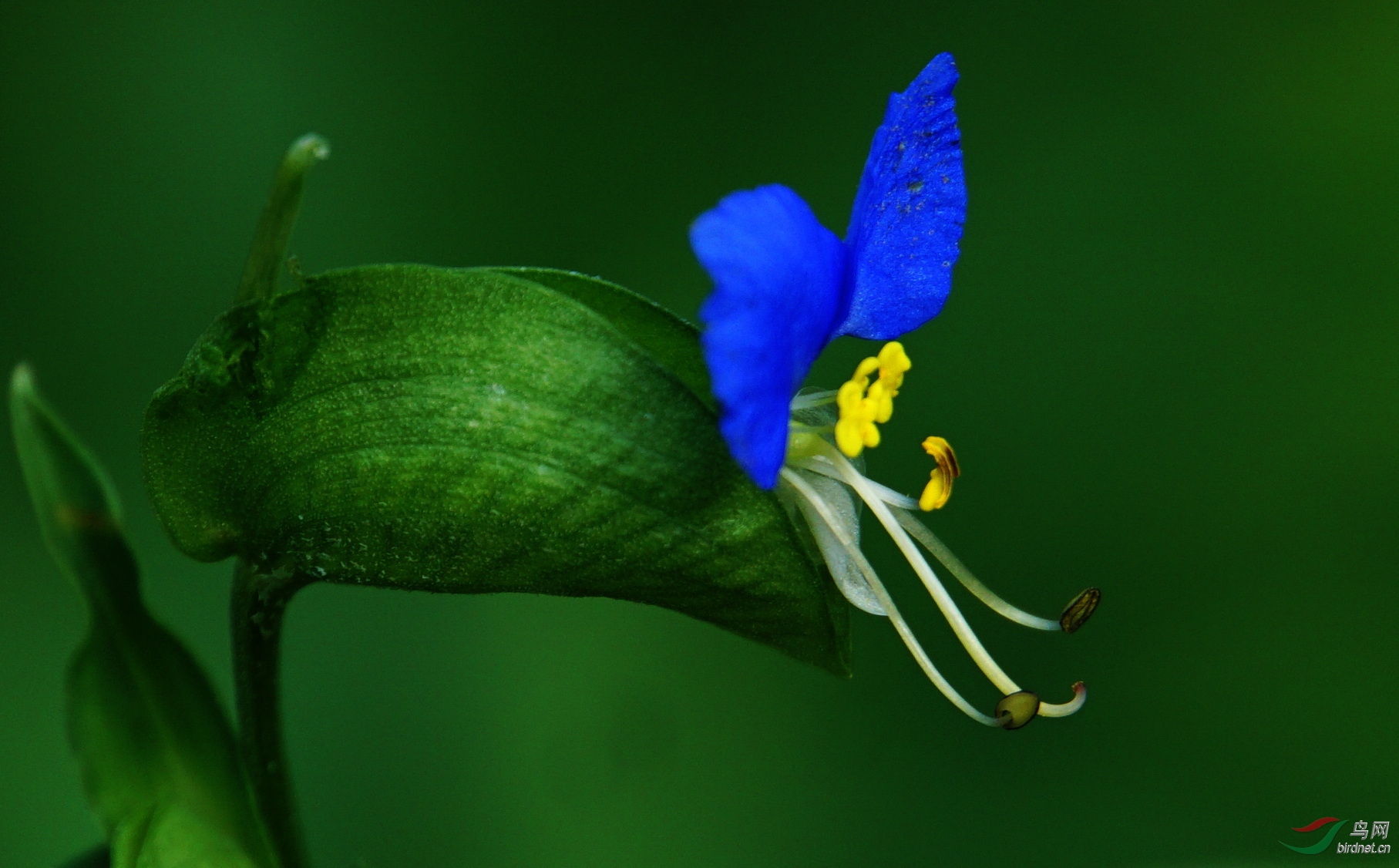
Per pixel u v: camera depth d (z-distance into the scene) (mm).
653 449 127
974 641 134
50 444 136
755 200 120
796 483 133
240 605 134
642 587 129
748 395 119
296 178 129
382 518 128
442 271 126
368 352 127
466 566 129
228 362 127
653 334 130
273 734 135
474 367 127
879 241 134
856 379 132
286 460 128
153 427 129
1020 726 133
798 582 129
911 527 135
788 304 121
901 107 131
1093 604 135
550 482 127
